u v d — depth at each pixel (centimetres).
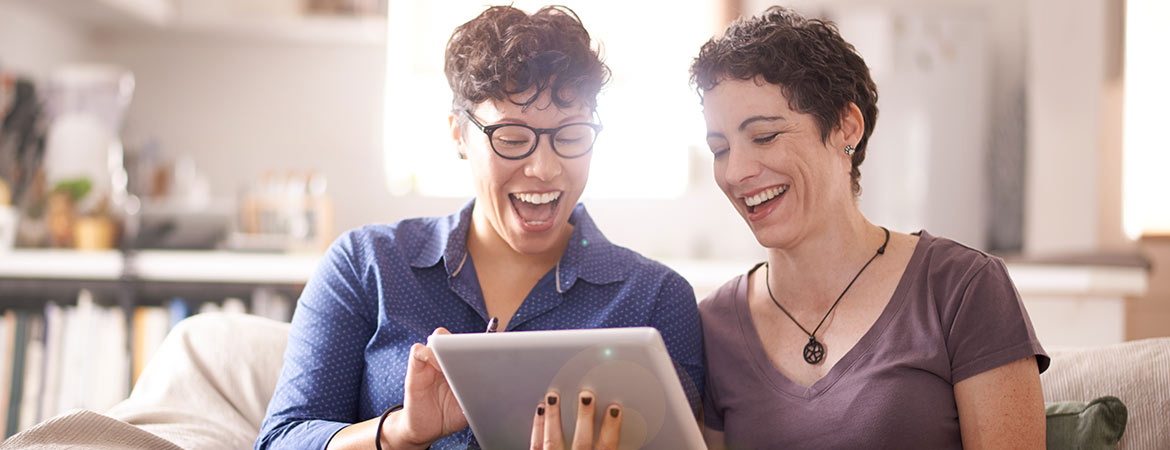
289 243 383
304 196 399
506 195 148
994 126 464
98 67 449
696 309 161
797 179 143
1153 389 160
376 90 459
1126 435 157
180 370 176
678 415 117
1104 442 149
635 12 459
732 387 151
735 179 144
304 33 437
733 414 150
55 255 324
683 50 461
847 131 147
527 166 144
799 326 151
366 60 458
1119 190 426
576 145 147
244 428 169
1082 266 260
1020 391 135
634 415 118
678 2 459
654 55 461
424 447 132
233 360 179
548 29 146
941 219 437
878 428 136
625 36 460
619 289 158
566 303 157
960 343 138
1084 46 421
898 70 438
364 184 461
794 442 141
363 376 153
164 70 454
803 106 141
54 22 413
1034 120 424
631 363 112
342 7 433
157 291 327
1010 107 452
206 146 455
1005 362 135
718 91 145
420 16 454
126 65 452
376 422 133
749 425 146
